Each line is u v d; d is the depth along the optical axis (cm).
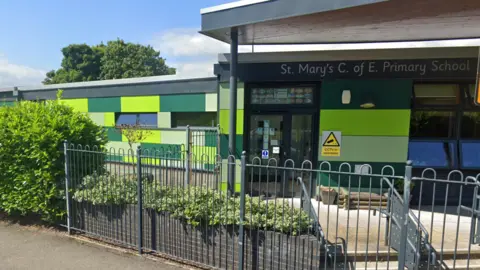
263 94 682
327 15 432
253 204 364
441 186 614
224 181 686
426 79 600
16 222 512
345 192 580
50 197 467
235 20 489
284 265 328
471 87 612
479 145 614
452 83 618
